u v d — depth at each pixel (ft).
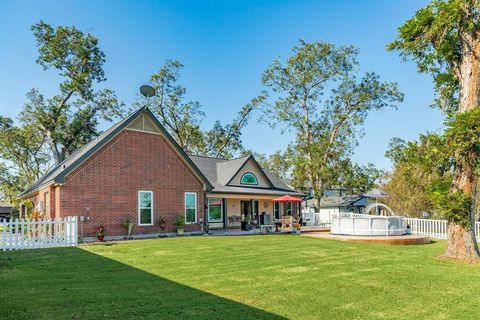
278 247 53.26
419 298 26.32
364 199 160.76
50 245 54.44
